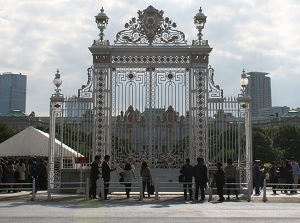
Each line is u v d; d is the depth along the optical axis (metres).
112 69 24.92
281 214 15.67
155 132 24.47
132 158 24.44
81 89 24.84
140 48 24.64
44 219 14.16
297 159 76.94
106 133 24.42
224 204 19.91
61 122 24.53
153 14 25.06
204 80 24.56
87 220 13.95
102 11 25.41
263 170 31.33
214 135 24.58
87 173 24.56
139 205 19.19
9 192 27.91
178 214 15.69
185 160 24.31
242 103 24.55
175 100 24.56
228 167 23.38
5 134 82.50
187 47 24.61
